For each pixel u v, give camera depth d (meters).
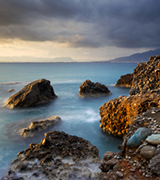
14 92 48.50
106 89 45.94
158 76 28.19
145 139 8.05
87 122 24.36
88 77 96.62
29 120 25.52
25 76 99.31
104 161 8.23
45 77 95.31
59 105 35.34
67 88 57.81
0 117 27.20
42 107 33.59
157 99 15.88
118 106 18.70
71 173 9.66
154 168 6.24
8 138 19.06
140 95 18.31
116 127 19.11
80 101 39.00
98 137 19.36
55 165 10.17
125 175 6.66
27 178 9.35
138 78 32.25
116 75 109.88
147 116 10.85
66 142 12.65
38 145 12.32
